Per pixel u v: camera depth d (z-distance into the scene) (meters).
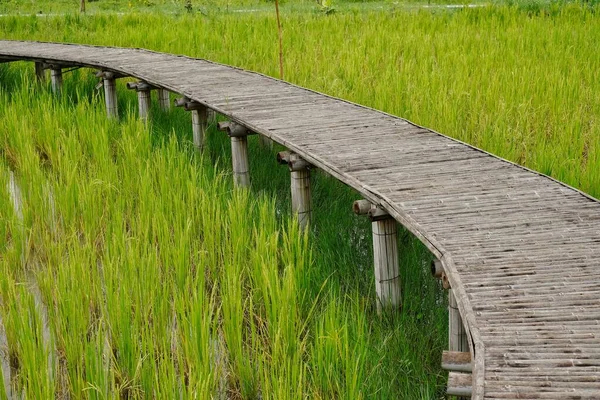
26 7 24.41
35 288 6.39
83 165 8.49
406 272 6.07
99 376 4.56
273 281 5.35
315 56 12.98
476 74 10.95
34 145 9.59
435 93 10.12
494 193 5.89
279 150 9.33
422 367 4.97
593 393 3.47
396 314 5.69
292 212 7.30
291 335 4.97
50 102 10.82
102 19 18.98
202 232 6.99
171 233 6.75
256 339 5.25
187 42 15.34
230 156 9.49
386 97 10.10
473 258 4.82
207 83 10.31
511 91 9.88
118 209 6.86
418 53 12.76
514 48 12.59
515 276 4.58
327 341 4.73
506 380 3.59
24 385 4.63
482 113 9.12
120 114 12.20
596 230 5.20
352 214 7.33
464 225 5.31
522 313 4.18
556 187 6.00
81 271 5.78
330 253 6.38
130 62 12.12
